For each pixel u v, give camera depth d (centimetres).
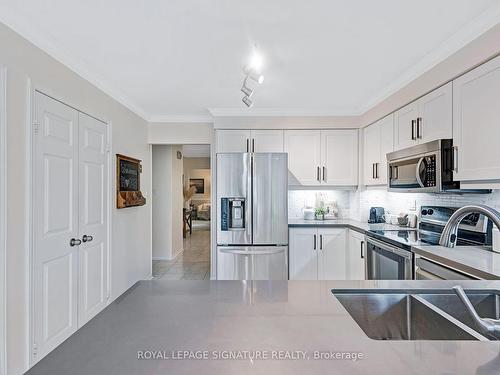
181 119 457
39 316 221
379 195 429
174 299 110
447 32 215
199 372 63
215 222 448
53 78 238
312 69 280
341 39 224
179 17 195
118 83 317
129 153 390
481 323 90
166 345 75
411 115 294
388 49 241
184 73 290
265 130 427
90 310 293
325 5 183
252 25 204
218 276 366
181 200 704
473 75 212
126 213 382
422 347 74
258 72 269
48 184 233
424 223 323
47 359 69
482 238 245
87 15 193
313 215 456
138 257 423
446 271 196
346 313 97
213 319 92
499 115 191
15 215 199
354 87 330
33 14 192
